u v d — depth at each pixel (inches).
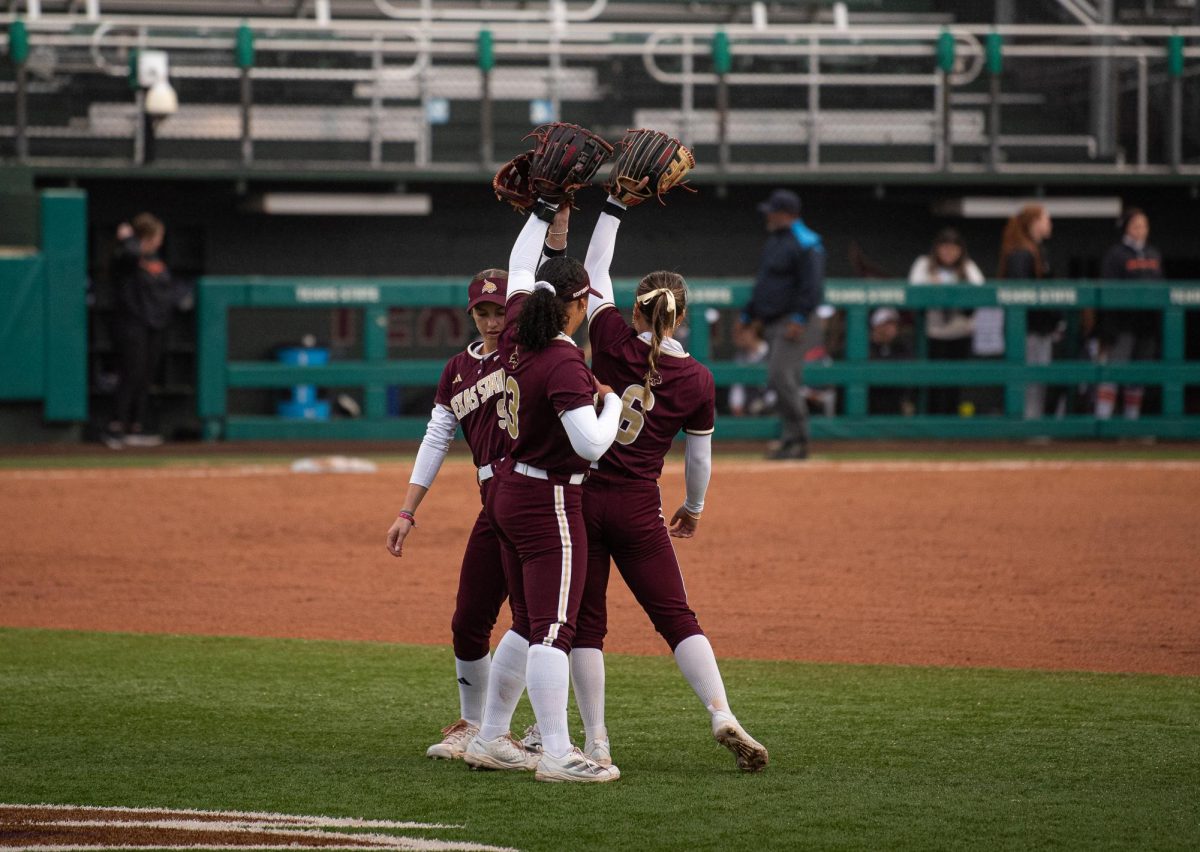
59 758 772.0
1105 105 2819.9
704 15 3088.1
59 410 2400.3
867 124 2815.0
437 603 1234.6
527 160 788.0
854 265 2800.2
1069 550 1466.5
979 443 2566.4
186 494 1846.7
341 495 1846.7
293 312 2691.9
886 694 928.9
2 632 1117.1
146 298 2370.8
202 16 2962.6
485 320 767.1
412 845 625.6
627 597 1272.1
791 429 2190.0
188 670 994.7
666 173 776.9
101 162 2498.8
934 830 649.6
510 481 734.5
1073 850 622.8
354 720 864.9
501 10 3036.4
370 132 2743.6
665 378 755.4
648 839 636.1
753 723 856.9
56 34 2637.8
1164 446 2524.6
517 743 774.5
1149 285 2482.8
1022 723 853.8
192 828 650.8
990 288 2466.8
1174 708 890.1
